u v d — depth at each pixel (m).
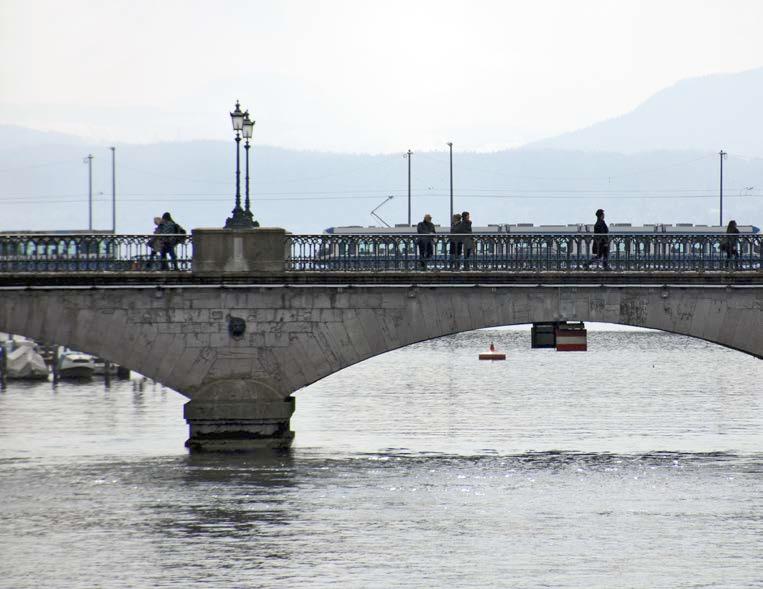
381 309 99.19
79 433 117.50
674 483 92.25
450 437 113.06
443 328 99.44
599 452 104.62
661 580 71.25
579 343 142.75
